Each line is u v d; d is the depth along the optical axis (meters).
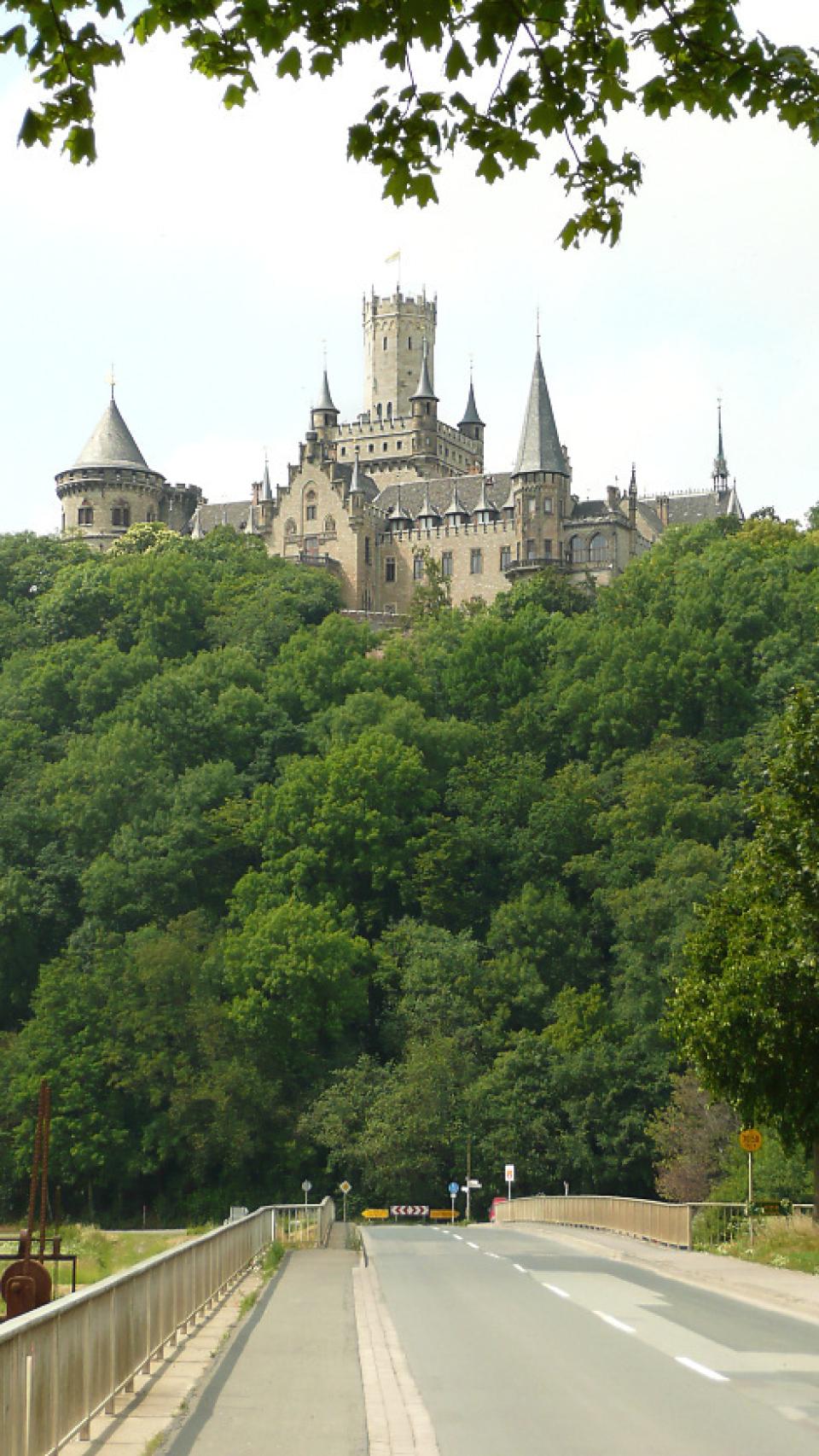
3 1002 152.38
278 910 143.12
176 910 159.00
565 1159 129.50
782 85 17.23
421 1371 26.59
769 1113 54.62
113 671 195.00
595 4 16.78
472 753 181.88
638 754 169.62
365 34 16.45
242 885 155.25
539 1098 132.25
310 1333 31.28
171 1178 136.38
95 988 139.88
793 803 54.72
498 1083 132.88
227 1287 39.91
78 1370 20.11
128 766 169.25
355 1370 26.41
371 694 185.50
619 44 17.00
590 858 156.00
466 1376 26.06
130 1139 134.38
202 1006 137.88
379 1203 133.38
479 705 191.75
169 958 140.12
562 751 183.38
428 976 144.12
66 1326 19.42
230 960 140.75
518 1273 46.84
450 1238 70.94
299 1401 23.45
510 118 17.56
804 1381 25.58
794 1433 21.20
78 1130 130.62
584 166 18.47
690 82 17.30
